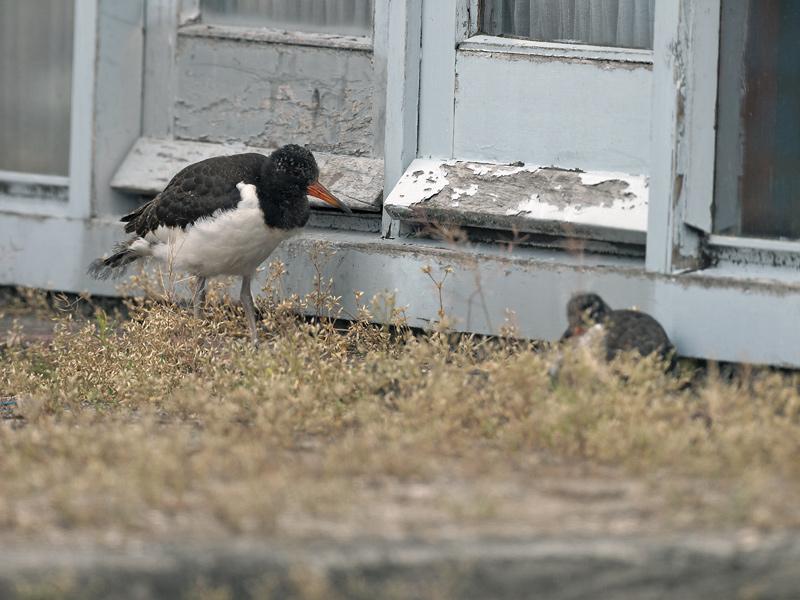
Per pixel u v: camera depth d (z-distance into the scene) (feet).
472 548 24.36
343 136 47.83
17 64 52.16
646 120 41.24
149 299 46.19
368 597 24.12
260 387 35.76
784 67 38.40
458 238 43.34
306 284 45.19
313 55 47.96
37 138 52.13
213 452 29.73
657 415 31.71
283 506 26.25
